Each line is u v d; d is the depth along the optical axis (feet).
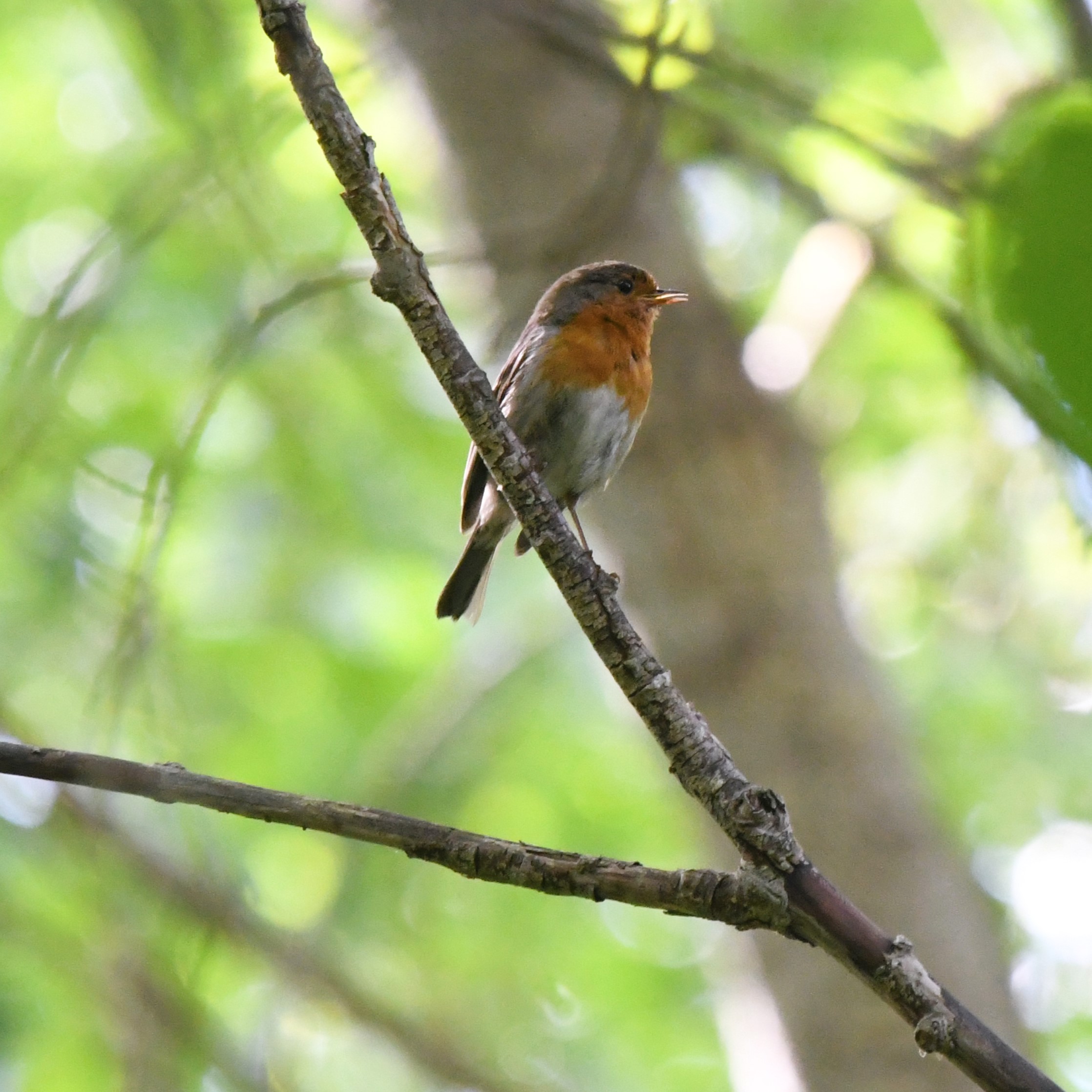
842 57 52.70
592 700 59.88
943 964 30.63
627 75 28.37
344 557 59.11
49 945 38.42
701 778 17.11
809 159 37.96
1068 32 18.58
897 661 60.08
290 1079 37.04
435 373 18.38
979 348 12.55
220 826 51.31
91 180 56.29
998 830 57.77
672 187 36.60
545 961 56.03
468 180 35.01
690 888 16.52
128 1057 33.50
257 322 26.22
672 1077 55.01
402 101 38.04
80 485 44.55
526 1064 50.93
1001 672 59.06
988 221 8.98
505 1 28.58
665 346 34.42
